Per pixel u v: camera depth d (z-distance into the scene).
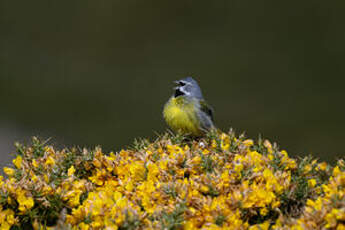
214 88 18.22
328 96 17.52
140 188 5.08
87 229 4.77
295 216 4.91
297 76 18.52
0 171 9.87
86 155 5.77
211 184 4.95
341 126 16.17
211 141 5.97
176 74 18.86
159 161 5.39
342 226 4.36
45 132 15.45
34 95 17.19
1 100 16.72
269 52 19.69
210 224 4.57
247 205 4.75
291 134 15.95
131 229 4.59
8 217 5.01
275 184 4.97
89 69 19.08
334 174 5.23
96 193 5.18
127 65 19.47
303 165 5.49
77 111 16.64
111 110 16.83
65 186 5.15
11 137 14.70
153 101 17.58
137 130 15.91
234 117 16.89
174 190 4.93
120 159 5.69
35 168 5.50
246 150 5.66
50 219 5.12
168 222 4.53
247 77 18.64
